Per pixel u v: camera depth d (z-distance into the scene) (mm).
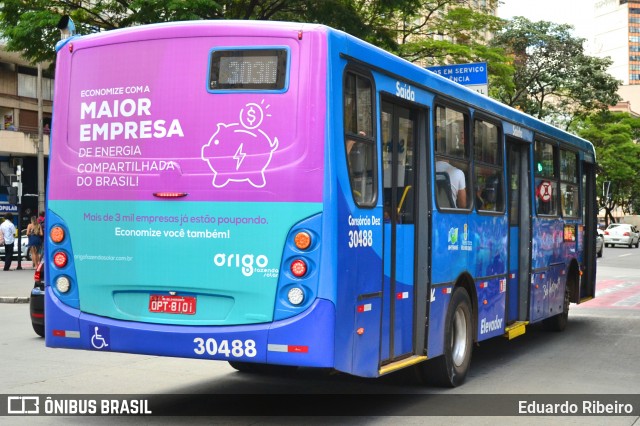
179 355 6324
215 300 6289
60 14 18516
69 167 6820
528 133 11195
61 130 6898
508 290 10414
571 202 13672
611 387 8695
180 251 6371
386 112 7152
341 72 6246
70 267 6793
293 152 6098
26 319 14945
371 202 6641
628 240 58781
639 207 93188
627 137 73125
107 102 6691
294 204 6066
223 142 6281
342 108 6215
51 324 6820
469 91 8969
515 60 47344
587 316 16141
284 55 6184
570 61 47344
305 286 6012
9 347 11133
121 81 6648
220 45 6348
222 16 18797
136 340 6453
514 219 10875
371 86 6738
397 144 7363
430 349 7832
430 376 8352
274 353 6051
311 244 6008
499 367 10023
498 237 9930
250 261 6160
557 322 13383
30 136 43438
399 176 7410
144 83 6559
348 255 6207
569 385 8797
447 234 8219
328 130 6051
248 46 6273
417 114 7820
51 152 6934
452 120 8508
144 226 6496
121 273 6570
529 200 11109
